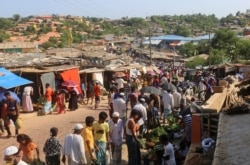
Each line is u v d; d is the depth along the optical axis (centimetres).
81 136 1041
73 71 2977
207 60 6188
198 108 1430
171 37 10131
